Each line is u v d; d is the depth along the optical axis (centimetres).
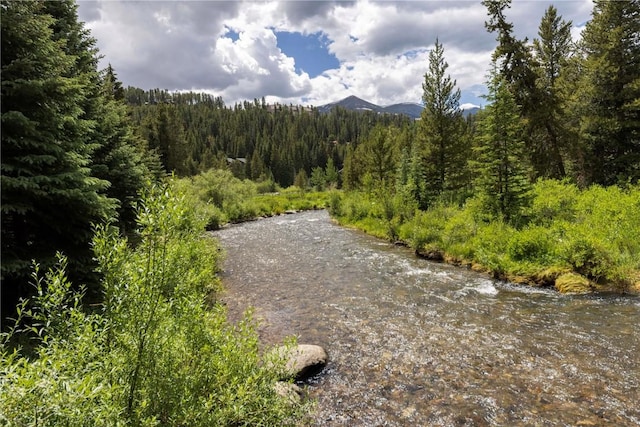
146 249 329
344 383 604
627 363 629
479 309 922
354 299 1030
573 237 1152
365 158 4353
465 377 612
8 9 631
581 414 505
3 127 614
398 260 1512
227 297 1058
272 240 2084
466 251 1410
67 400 231
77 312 309
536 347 703
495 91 1595
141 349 303
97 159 1279
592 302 922
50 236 750
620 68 2175
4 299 677
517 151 1584
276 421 358
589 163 2341
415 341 754
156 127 4866
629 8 2142
